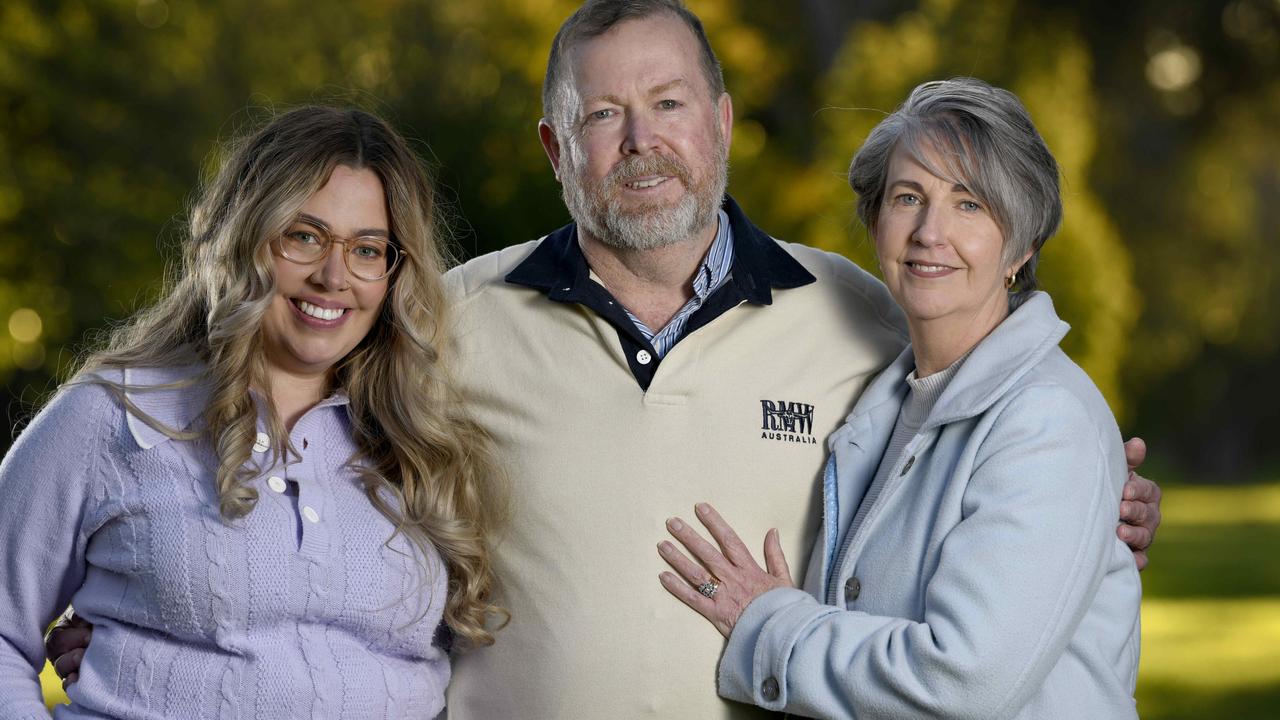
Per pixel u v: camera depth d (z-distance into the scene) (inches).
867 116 526.0
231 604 101.6
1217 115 1023.6
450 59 544.1
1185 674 378.9
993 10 601.6
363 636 107.7
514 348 125.7
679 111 122.6
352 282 107.7
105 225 542.0
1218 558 645.3
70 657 105.4
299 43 565.6
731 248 128.3
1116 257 541.0
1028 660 100.8
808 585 119.6
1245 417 1305.4
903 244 111.2
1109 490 105.2
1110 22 920.9
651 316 127.6
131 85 557.6
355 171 107.7
